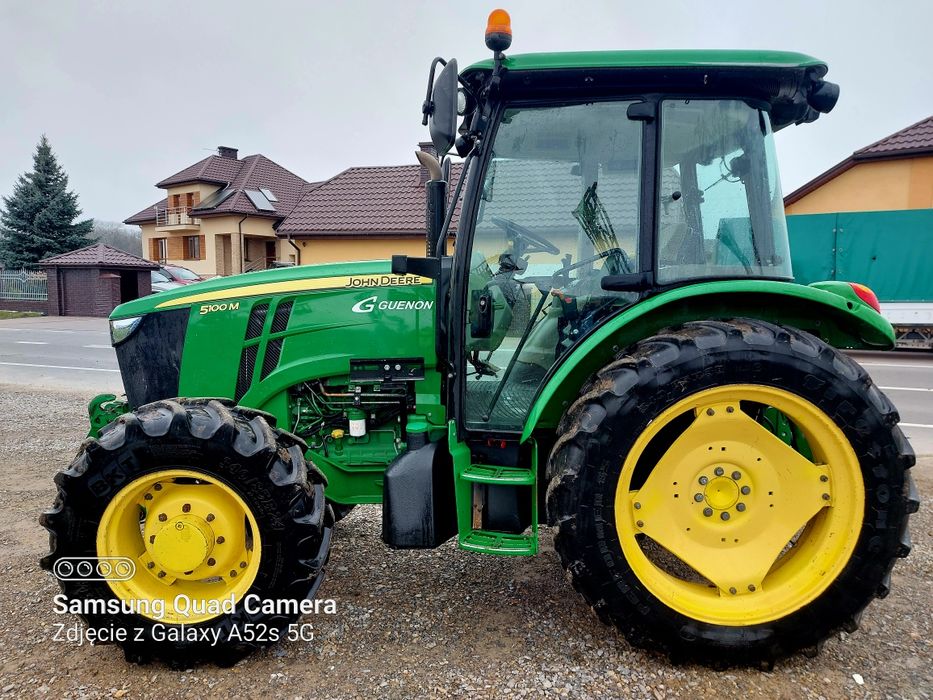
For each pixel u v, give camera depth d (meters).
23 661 2.46
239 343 3.08
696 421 2.39
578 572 2.36
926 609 2.80
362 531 3.70
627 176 2.58
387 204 22.53
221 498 2.48
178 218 32.50
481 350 2.73
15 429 6.36
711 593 2.44
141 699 2.24
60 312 22.97
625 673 2.34
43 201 33.94
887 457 2.31
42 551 3.43
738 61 2.41
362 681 2.31
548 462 2.46
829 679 2.32
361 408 3.03
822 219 11.92
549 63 2.42
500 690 2.25
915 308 11.38
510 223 2.67
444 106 2.34
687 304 2.55
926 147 14.30
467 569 3.20
